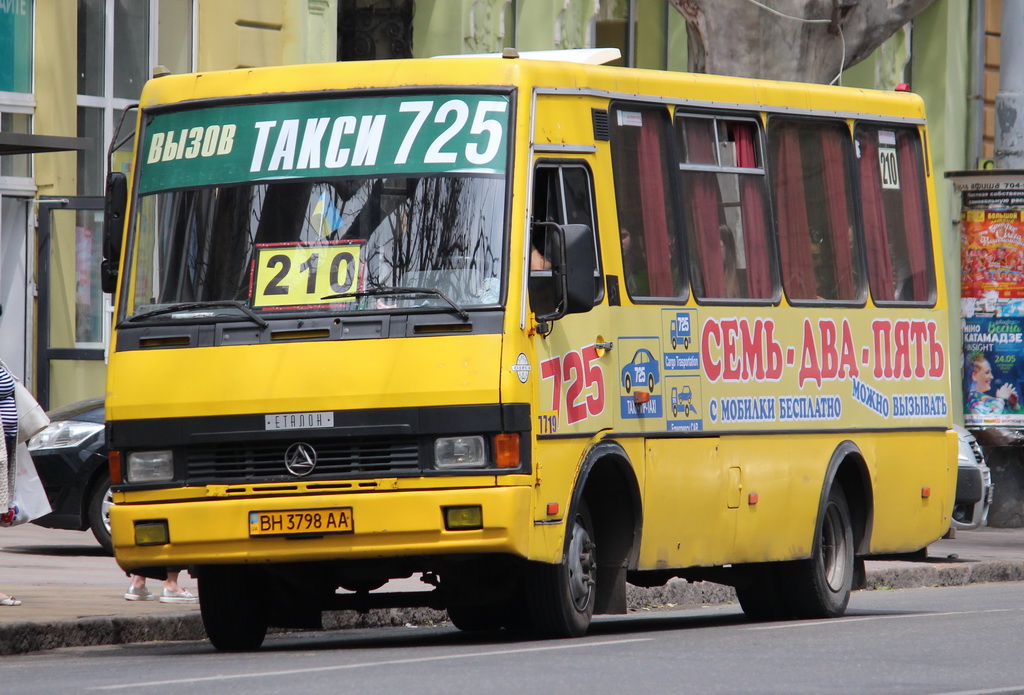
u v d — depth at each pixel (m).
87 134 47.47
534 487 22.52
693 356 26.12
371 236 22.95
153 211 23.88
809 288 28.67
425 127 23.30
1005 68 51.44
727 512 26.67
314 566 23.94
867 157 30.31
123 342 23.34
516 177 22.94
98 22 47.50
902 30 66.75
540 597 23.66
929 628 25.95
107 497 37.16
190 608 27.72
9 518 27.03
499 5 56.72
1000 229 52.31
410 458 22.25
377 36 56.12
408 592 24.88
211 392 22.72
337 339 22.53
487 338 22.28
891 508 30.19
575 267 22.69
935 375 31.39
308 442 22.45
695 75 27.08
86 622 25.34
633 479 24.73
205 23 49.03
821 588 28.75
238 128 23.88
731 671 19.80
